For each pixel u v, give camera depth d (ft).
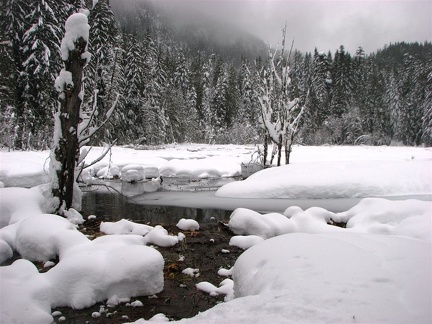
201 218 29.07
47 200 24.61
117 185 49.52
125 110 118.21
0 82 73.41
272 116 50.39
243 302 9.48
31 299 12.18
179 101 149.48
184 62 177.17
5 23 79.25
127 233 22.50
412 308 8.45
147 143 122.72
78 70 24.18
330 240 13.69
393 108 160.35
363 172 38.06
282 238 14.47
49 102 77.82
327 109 160.86
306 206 31.58
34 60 74.74
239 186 39.58
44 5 74.79
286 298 9.22
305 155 77.87
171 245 21.09
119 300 13.57
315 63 179.32
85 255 14.29
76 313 12.62
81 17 23.68
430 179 37.04
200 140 159.22
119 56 95.86
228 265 18.13
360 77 193.36
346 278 10.23
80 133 26.02
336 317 7.96
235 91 183.62
